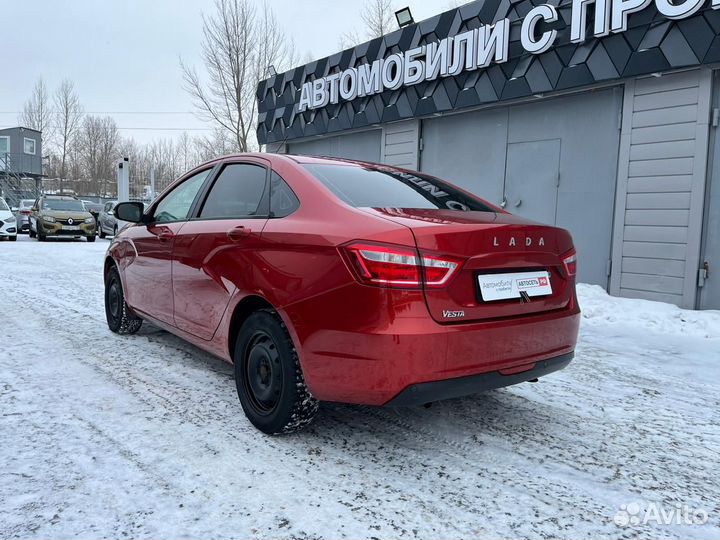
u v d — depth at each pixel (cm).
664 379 411
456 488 239
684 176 653
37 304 646
